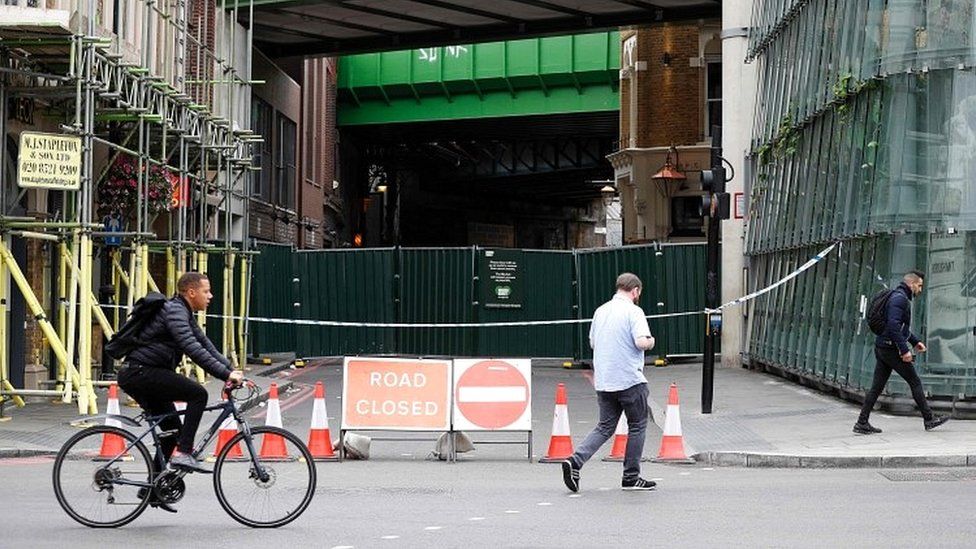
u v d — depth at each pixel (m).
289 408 27.77
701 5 46.78
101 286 29.55
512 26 49.09
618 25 48.09
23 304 26.08
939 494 14.91
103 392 27.92
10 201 25.38
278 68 52.88
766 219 34.28
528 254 39.94
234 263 39.00
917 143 22.64
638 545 11.71
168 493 12.91
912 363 20.11
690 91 56.47
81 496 12.80
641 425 15.62
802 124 29.84
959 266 22.20
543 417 26.30
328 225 70.00
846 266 25.70
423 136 77.19
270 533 12.48
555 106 62.06
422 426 19.17
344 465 18.70
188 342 12.84
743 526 12.73
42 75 22.86
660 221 57.00
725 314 36.97
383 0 44.72
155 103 28.30
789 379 31.27
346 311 40.19
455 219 103.88
